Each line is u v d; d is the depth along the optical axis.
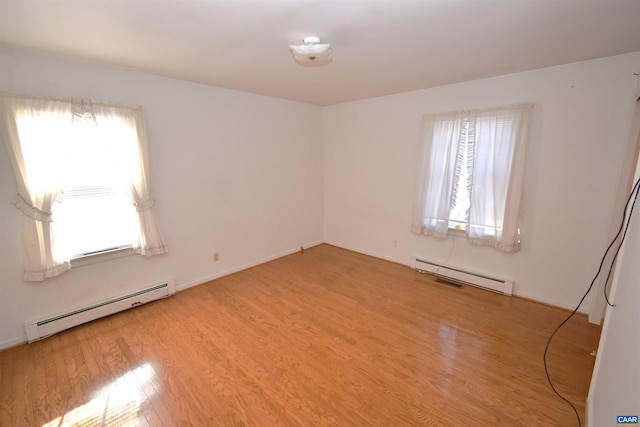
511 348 2.28
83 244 2.58
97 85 2.52
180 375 2.02
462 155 3.26
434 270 3.69
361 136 4.28
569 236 2.73
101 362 2.15
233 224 3.74
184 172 3.20
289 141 4.27
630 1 1.49
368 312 2.84
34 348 2.30
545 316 2.73
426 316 2.76
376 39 2.00
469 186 3.22
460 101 3.22
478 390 1.87
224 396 1.84
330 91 3.61
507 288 3.12
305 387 1.91
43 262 2.33
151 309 2.90
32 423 1.67
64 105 2.33
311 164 4.68
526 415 1.68
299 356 2.21
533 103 2.74
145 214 2.87
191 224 3.33
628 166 2.31
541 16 1.67
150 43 2.04
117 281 2.82
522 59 2.43
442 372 2.03
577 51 2.24
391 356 2.20
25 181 2.21
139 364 2.13
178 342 2.38
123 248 2.79
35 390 1.90
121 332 2.52
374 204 4.30
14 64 2.13
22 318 2.34
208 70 2.70
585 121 2.53
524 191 2.92
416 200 3.71
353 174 4.48
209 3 1.51
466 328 2.55
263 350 2.28
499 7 1.57
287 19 1.70
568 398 1.79
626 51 2.25
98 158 2.56
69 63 2.36
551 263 2.87
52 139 2.29
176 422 1.67
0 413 1.74
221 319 2.72
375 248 4.41
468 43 2.08
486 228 3.19
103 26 1.77
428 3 1.52
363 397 1.83
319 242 5.05
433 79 3.05
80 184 2.50
